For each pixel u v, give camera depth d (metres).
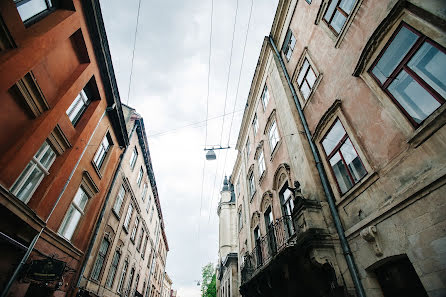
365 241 5.23
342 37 7.09
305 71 9.73
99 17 8.92
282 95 10.83
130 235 17.00
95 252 10.87
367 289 4.97
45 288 7.41
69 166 8.10
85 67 8.75
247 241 14.45
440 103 4.08
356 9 6.54
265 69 14.45
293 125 9.26
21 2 5.70
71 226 9.33
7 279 5.70
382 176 5.07
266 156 12.71
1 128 5.40
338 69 7.21
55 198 7.52
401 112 4.77
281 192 10.07
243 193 17.53
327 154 7.35
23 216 5.89
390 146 4.97
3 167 5.25
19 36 5.34
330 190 6.90
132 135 16.28
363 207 5.51
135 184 17.97
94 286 10.97
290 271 6.57
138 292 19.33
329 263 5.61
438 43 4.13
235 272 18.27
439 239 3.69
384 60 5.37
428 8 4.34
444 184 3.73
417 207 4.15
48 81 6.94
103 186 11.66
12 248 5.85
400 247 4.39
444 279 3.53
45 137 6.53
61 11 7.29
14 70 5.20
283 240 8.34
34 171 6.77
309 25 9.66
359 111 6.06
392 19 5.18
